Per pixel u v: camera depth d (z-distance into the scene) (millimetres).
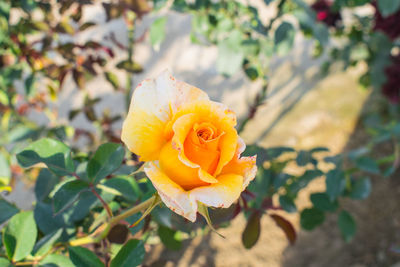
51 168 438
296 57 1805
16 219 433
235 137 344
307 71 1747
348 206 1293
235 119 345
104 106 1606
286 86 1699
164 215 448
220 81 1726
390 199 1298
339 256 1171
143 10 687
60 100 1627
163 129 356
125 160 497
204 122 347
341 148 1445
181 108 346
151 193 461
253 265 1122
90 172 440
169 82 361
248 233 541
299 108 1602
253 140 1489
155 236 585
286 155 1401
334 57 1291
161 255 947
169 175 346
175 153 341
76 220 480
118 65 740
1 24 661
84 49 695
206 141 337
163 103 358
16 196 1201
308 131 1511
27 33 694
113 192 469
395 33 1085
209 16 689
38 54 675
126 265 420
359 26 1186
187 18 1983
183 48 1860
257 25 641
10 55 701
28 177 876
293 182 604
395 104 1323
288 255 1166
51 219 481
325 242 1196
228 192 337
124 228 453
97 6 1981
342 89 1655
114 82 739
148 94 357
